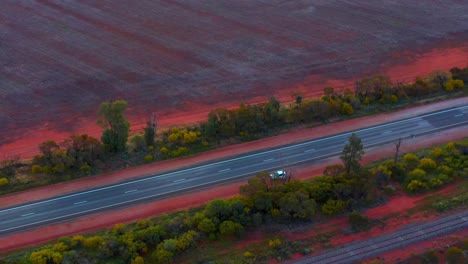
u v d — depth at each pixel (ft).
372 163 229.45
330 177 206.80
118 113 227.61
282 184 203.51
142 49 338.34
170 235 183.73
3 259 176.45
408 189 210.59
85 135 230.48
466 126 259.19
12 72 305.94
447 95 285.02
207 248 182.60
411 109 272.31
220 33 363.35
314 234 189.06
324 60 330.34
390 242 185.16
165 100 282.77
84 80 299.99
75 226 194.90
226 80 303.89
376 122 261.03
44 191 212.02
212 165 229.86
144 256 178.70
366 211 200.03
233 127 246.06
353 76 311.47
